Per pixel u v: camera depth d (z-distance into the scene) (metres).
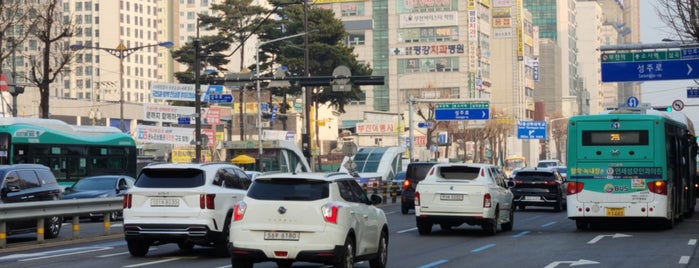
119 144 49.44
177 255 23.64
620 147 31.05
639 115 30.95
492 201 30.14
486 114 81.75
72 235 30.77
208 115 65.88
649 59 51.41
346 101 90.88
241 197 23.62
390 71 163.25
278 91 90.50
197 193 22.05
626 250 24.84
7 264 21.02
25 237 30.33
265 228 17.59
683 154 36.84
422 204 30.25
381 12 164.38
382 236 20.12
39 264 21.06
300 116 114.88
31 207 25.78
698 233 31.02
